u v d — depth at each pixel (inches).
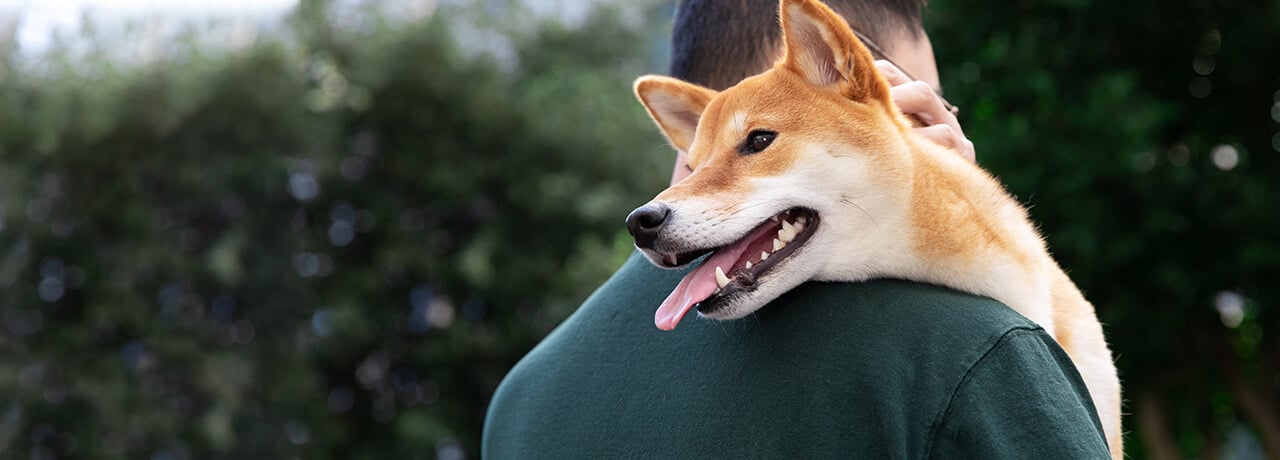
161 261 442.9
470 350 482.3
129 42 474.0
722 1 92.4
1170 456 323.3
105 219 446.0
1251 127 313.3
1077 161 273.0
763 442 63.3
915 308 63.2
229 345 459.5
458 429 484.7
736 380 66.2
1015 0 304.3
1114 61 307.7
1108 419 82.0
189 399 451.5
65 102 431.8
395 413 489.7
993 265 75.5
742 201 75.6
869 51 83.6
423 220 508.7
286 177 470.0
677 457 66.9
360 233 496.4
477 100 497.0
